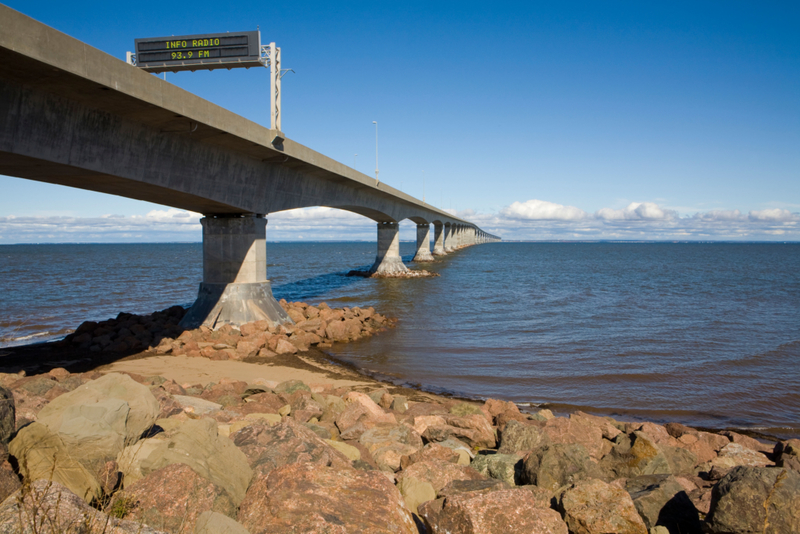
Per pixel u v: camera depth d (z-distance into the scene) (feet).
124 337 72.84
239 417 30.81
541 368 61.87
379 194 164.25
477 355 69.00
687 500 21.03
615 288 164.25
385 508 15.67
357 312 95.81
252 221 84.28
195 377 55.83
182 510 15.35
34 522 11.17
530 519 17.19
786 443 32.14
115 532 12.85
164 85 52.65
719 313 109.50
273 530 14.33
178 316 89.30
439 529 17.61
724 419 44.96
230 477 17.69
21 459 14.84
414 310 112.06
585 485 20.30
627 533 18.61
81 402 19.76
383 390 44.14
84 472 15.57
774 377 58.13
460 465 23.82
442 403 46.98
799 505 17.98
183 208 80.43
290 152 82.64
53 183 60.39
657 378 57.47
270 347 71.51
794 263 342.23
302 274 228.43
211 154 71.87
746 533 18.17
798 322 97.76
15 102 44.21
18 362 63.10
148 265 302.86
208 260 84.53
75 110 49.85
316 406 35.14
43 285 170.30
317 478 16.69
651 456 27.12
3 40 36.52
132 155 57.88
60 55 40.93
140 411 20.02
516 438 29.99
